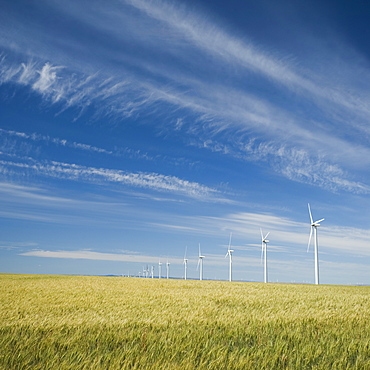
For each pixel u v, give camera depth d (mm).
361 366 8102
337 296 28422
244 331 11859
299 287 42375
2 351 8375
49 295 23969
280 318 14758
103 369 7305
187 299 23203
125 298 23094
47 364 7531
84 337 10312
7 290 27359
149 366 7645
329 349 9344
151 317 14578
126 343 9844
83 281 45719
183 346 9297
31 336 10141
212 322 13500
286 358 8461
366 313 17469
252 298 24797
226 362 8117
